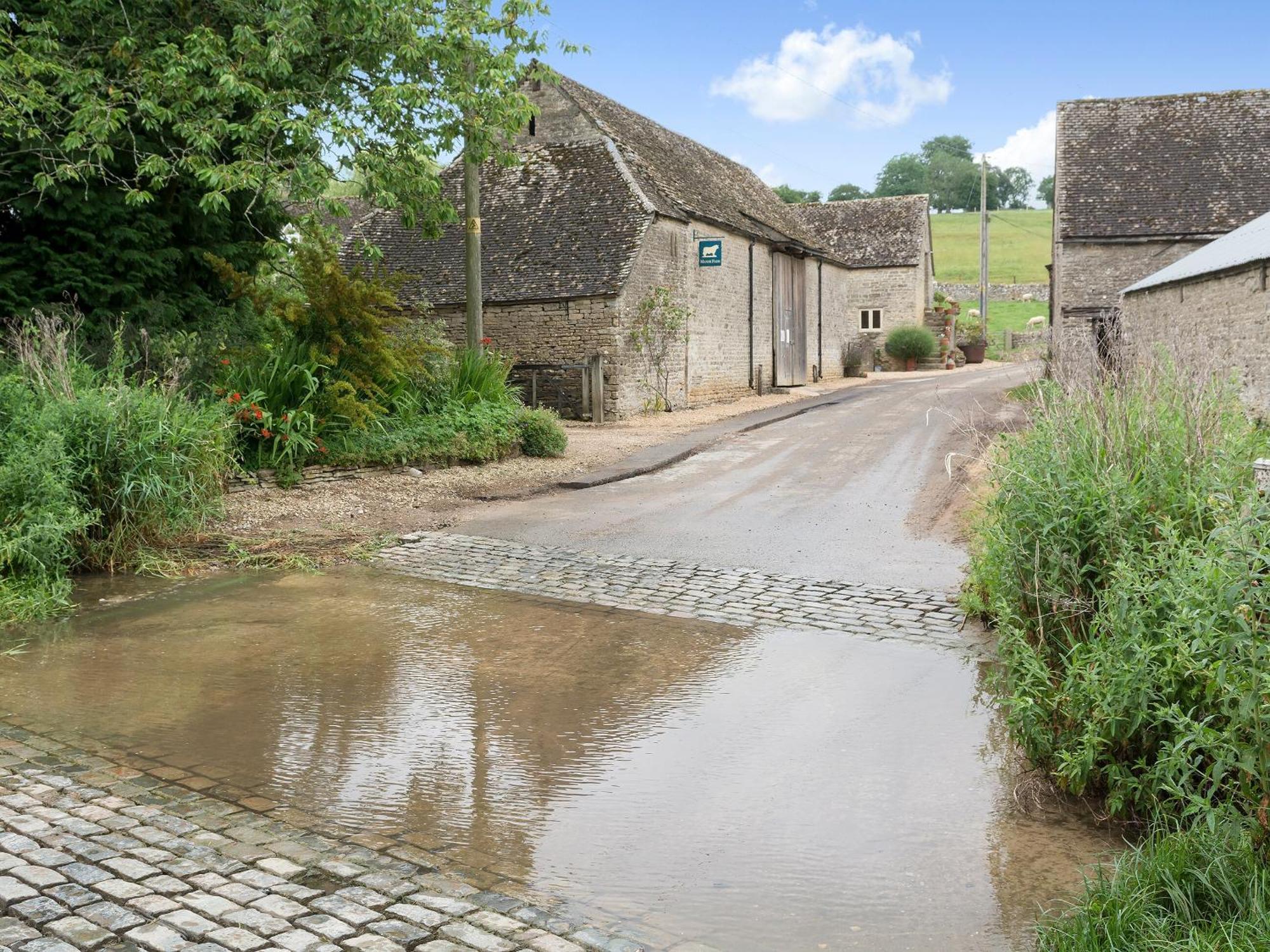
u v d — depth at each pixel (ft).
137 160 42.37
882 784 15.55
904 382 110.73
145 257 44.47
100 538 30.32
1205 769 13.84
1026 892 12.33
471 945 10.75
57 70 39.45
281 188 42.01
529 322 72.43
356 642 23.07
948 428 59.57
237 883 12.06
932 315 150.00
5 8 43.11
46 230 44.19
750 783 15.57
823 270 115.96
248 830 13.71
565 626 24.45
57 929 10.78
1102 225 87.86
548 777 15.76
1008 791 15.30
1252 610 12.59
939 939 11.27
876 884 12.52
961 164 359.25
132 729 17.62
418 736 17.51
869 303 146.92
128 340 41.78
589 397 69.92
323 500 39.09
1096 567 17.34
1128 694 13.84
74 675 20.63
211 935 10.73
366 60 45.78
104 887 11.82
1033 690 15.64
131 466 30.35
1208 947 9.75
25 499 27.73
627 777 15.80
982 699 19.27
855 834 13.89
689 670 21.13
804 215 155.94
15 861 12.46
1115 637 14.76
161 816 14.08
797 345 106.93
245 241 51.13
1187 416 18.79
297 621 24.82
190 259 48.06
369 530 34.96
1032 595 17.47
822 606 25.88
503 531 35.14
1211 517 16.44
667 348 76.23
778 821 14.29
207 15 45.91
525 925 11.32
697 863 13.05
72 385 32.27
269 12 43.75
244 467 40.04
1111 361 21.79
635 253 71.20
